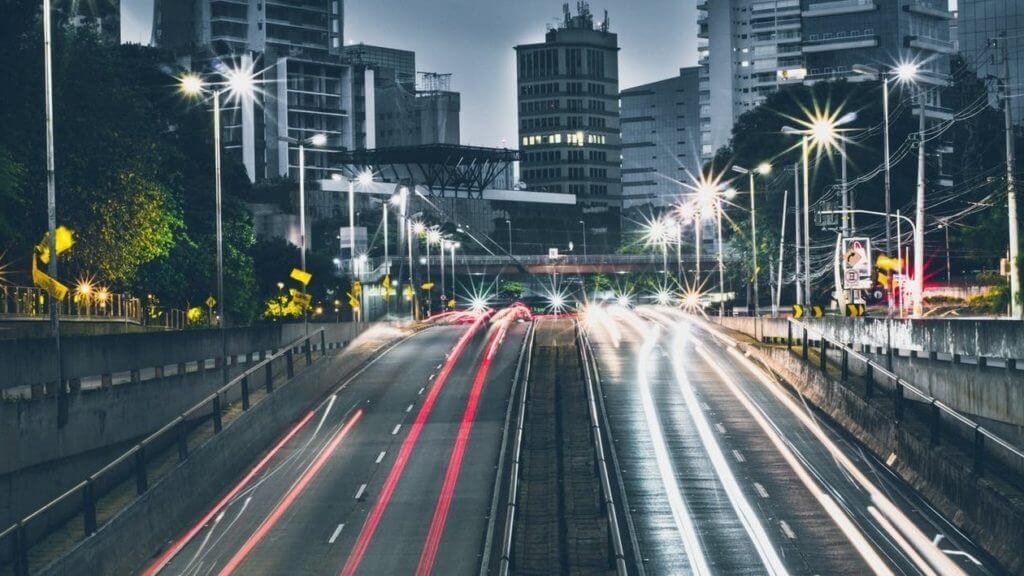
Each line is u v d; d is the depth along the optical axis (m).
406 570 35.84
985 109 181.88
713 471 48.06
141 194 82.69
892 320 62.16
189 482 43.62
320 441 57.38
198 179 120.50
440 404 67.38
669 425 58.09
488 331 117.19
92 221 79.38
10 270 73.56
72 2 84.62
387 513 43.16
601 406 64.00
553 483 47.22
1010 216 64.00
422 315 179.00
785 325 89.94
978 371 45.59
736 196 167.00
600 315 150.38
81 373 44.06
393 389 73.75
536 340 102.88
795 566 34.53
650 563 35.59
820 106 163.62
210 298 107.50
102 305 83.94
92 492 34.56
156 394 50.03
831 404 60.09
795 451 51.50
